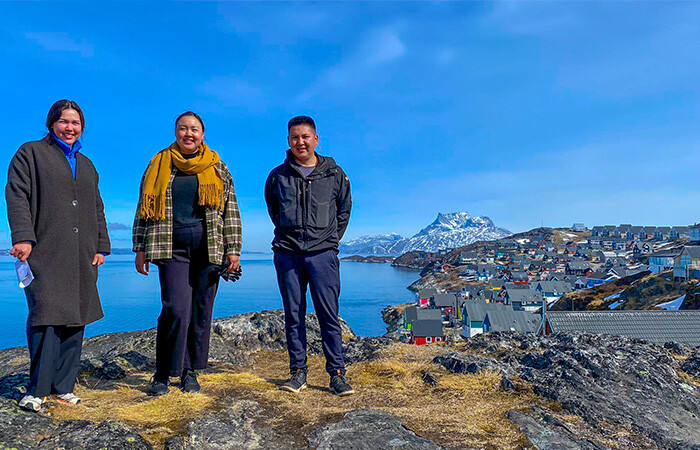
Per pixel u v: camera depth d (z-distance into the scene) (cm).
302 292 392
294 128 374
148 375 424
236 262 352
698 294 5594
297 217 379
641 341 547
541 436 284
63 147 304
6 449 220
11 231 271
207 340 365
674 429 324
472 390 380
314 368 496
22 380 317
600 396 360
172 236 335
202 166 336
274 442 273
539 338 565
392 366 454
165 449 250
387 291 16000
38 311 277
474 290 11056
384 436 275
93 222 319
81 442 238
